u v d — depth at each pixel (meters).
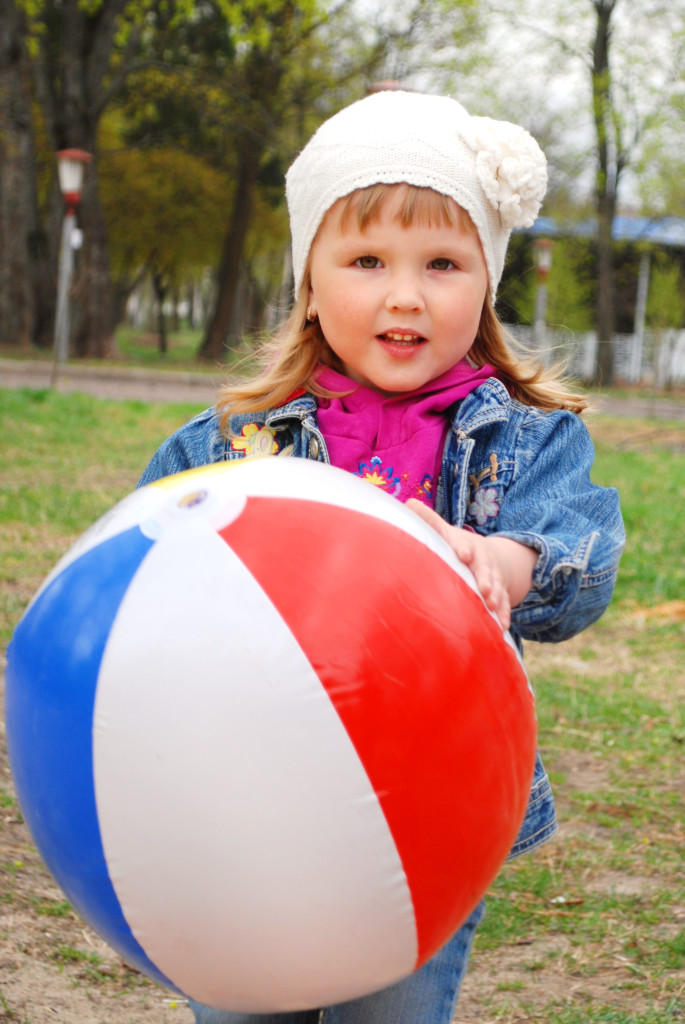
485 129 1.76
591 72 24.80
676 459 12.83
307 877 1.20
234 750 1.19
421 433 1.82
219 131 27.86
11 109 21.73
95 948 2.68
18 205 22.05
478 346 2.00
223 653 1.22
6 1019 2.25
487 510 1.80
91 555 1.40
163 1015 2.40
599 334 26.64
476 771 1.29
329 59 25.70
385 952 1.27
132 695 1.23
